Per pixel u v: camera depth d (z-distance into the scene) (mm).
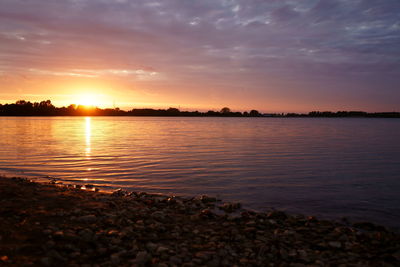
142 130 81312
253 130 84688
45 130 76812
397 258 7750
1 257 6125
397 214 12641
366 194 15898
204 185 17641
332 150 36312
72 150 34062
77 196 13023
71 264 6348
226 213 12250
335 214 12586
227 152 33156
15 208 9938
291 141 48781
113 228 9008
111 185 17359
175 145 40812
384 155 31984
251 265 7105
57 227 8500
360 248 8539
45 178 18938
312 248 8523
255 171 22156
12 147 36781
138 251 7371
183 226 10047
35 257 6422
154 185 17531
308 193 16000
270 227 10383
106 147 37656
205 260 7219
